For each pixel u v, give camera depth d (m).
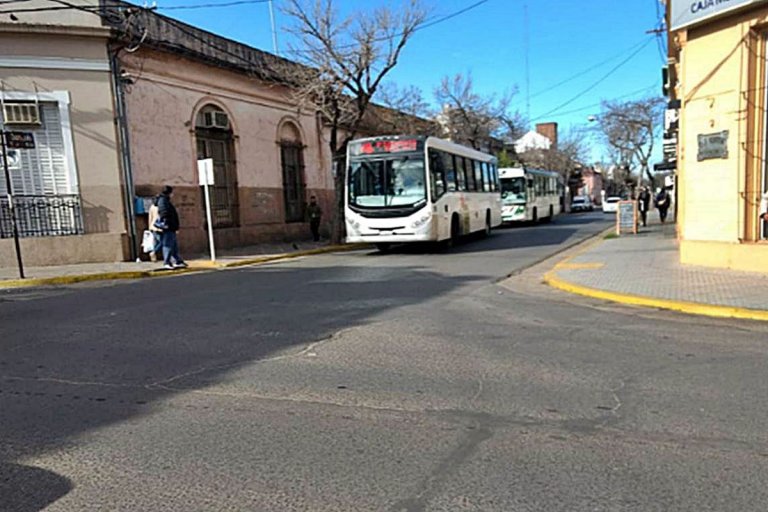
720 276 9.80
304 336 6.88
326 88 19.92
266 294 10.19
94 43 15.48
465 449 3.74
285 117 22.55
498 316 7.82
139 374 5.54
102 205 15.82
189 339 6.89
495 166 24.67
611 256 13.58
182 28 17.95
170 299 9.98
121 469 3.58
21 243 14.98
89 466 3.63
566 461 3.54
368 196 16.69
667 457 3.55
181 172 17.92
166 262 14.76
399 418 4.29
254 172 20.92
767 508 2.97
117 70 15.85
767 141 10.03
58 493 3.29
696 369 5.28
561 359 5.70
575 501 3.08
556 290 9.99
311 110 24.08
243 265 15.89
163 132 17.30
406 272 12.67
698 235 11.03
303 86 20.92
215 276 13.45
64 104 15.29
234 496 3.22
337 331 7.09
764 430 3.91
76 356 6.25
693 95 10.76
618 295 8.81
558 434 3.93
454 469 3.47
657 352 5.88
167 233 14.70
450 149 18.42
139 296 10.48
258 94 21.05
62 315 8.74
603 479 3.31
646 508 3.00
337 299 9.39
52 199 15.36
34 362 6.05
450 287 10.40
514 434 3.95
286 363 5.77
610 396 4.63
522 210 30.17
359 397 4.75
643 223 24.16
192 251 18.17
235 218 20.16
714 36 10.29
